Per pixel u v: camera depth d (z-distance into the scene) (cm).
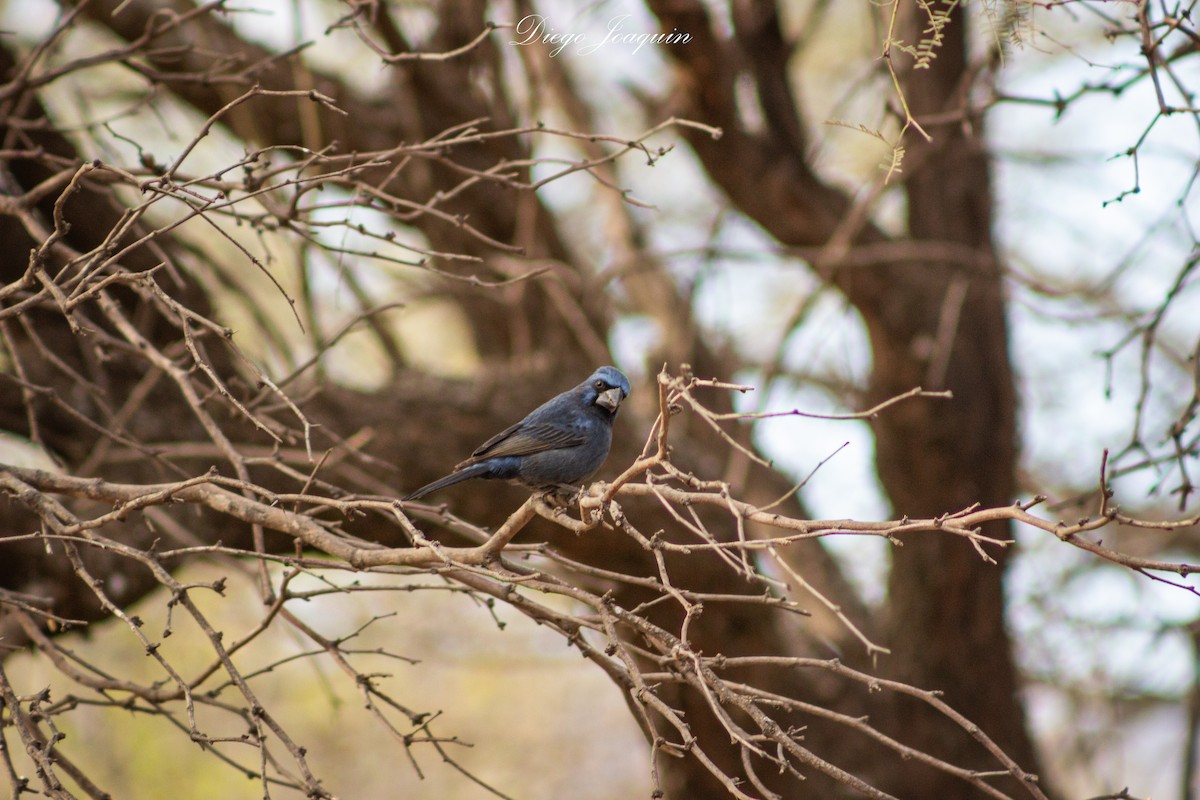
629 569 1435
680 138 1570
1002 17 747
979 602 1545
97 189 965
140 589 1145
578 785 2247
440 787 2145
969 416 1522
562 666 1959
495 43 1511
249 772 697
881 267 1516
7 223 1202
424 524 1345
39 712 686
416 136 1502
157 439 1216
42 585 1074
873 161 1794
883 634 1642
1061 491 1988
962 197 1565
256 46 1502
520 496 1365
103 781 1678
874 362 1575
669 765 1508
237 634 1841
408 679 2228
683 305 1752
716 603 1463
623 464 1420
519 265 1562
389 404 1357
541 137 1706
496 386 1434
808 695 1556
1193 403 891
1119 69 769
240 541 1235
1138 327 985
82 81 1616
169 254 1233
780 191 1502
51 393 906
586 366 1800
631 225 2036
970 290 1547
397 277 1781
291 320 1861
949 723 1559
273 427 888
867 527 579
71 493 815
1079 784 1955
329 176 712
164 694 782
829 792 1519
